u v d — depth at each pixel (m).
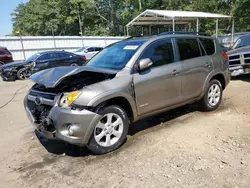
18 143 4.46
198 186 2.83
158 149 3.78
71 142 3.44
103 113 3.63
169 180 2.97
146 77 4.11
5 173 3.43
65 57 14.72
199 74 5.02
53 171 3.38
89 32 43.25
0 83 12.97
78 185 3.01
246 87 7.79
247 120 4.79
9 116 6.43
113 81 3.78
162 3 35.78
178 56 4.70
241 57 8.62
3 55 17.52
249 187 2.77
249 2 26.33
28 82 12.75
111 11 43.31
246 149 3.61
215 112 5.43
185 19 21.88
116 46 4.82
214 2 29.22
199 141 3.98
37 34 45.00
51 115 3.51
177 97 4.66
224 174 3.03
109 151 3.79
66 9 42.94
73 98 3.41
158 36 4.57
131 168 3.30
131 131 4.59
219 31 29.62
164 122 4.97
